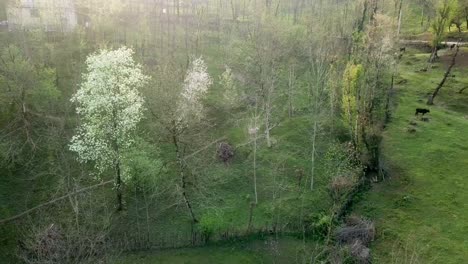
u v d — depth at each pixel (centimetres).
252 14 8006
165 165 5300
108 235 4475
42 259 3566
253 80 6669
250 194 5203
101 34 7275
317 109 5944
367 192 5134
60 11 7594
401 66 8281
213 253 4481
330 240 4538
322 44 6656
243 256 4450
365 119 5312
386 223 4688
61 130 5322
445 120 6369
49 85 5497
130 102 4725
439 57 8581
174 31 7888
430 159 5500
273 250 4509
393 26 7494
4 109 5541
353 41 6456
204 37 8525
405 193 5034
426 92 7219
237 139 6038
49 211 4678
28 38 6875
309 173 5431
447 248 4325
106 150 4647
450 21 8375
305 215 4884
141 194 5184
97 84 4500
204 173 5444
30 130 5669
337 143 5659
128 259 4344
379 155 5594
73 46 7194
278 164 5566
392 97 6988
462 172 5259
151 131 5638
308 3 9481
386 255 4325
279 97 6750
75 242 3828
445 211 4750
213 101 6675
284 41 7038
